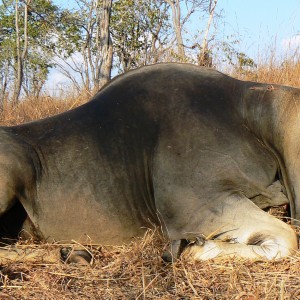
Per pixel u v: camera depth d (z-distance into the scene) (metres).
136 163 5.43
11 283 4.54
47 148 5.48
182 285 4.41
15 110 11.66
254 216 5.11
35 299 4.29
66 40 25.64
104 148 5.44
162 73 5.71
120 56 22.75
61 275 4.66
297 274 4.53
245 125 5.52
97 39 22.39
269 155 5.47
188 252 4.93
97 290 4.40
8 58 26.83
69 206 5.38
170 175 5.32
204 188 5.26
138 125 5.48
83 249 5.26
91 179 5.39
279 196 5.48
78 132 5.52
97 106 5.65
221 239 5.12
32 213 5.41
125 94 5.63
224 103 5.57
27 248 5.29
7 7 26.39
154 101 5.54
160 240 5.39
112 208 5.39
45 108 11.32
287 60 10.95
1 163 5.29
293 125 5.34
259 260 4.80
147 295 4.25
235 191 5.29
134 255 4.91
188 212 5.27
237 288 4.34
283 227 5.03
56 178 5.41
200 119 5.42
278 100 5.48
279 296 4.14
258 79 10.79
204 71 5.79
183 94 5.56
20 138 5.50
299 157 5.29
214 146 5.34
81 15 25.70
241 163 5.34
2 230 5.48
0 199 5.25
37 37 25.97
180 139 5.37
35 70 25.86
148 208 5.46
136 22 22.17
